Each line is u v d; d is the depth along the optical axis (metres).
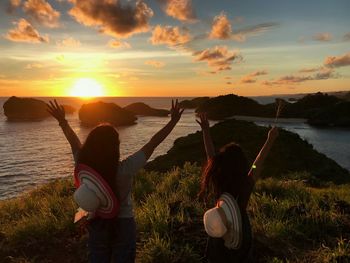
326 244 6.76
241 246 3.54
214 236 3.50
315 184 16.98
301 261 6.11
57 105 4.36
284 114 189.50
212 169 3.63
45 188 13.06
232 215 3.45
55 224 7.70
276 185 11.20
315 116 157.62
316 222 7.48
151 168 29.02
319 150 83.00
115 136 3.76
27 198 11.61
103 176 3.68
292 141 30.39
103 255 3.88
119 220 3.85
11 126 154.62
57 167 61.81
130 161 3.87
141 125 155.00
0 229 8.12
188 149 31.41
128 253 3.90
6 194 42.28
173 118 4.14
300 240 6.99
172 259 6.05
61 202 9.73
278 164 26.53
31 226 7.51
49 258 6.62
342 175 25.39
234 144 3.73
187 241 6.59
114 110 161.75
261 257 6.27
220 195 3.61
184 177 12.66
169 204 8.28
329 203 8.78
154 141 3.99
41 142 99.62
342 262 5.99
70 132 4.31
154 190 11.43
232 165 3.57
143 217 7.60
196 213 7.77
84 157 3.72
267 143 4.02
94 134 3.74
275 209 8.22
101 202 3.70
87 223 3.85
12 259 6.56
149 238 6.50
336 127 146.00
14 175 54.75
